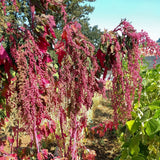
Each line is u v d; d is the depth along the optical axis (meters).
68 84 1.13
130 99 1.25
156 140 1.48
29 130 1.03
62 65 1.16
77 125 1.47
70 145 1.56
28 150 1.52
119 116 1.34
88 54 1.13
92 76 1.17
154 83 1.88
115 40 1.18
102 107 5.53
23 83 0.92
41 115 1.05
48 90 1.09
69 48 1.12
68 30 1.08
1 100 1.18
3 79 1.05
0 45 0.96
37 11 1.13
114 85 1.25
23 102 0.95
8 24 0.95
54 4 1.08
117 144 3.18
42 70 1.02
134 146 1.50
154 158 1.54
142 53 1.25
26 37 0.95
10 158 1.24
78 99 1.25
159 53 1.16
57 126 2.67
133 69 1.19
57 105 1.23
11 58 1.01
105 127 1.90
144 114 1.43
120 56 1.20
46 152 1.33
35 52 0.97
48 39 1.11
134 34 1.14
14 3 1.07
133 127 1.45
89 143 3.25
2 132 2.57
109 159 2.77
